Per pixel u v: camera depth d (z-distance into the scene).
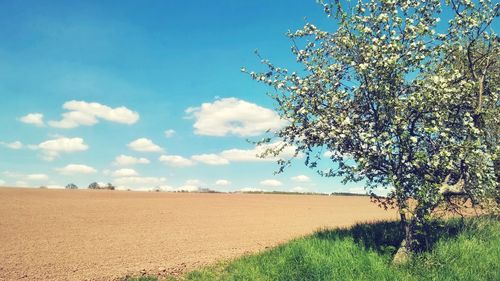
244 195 77.69
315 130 13.09
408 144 12.17
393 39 11.87
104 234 23.56
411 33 12.45
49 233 22.86
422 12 12.82
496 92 15.22
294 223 31.25
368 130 12.38
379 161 12.55
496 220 17.30
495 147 13.86
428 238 14.09
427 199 11.77
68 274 13.84
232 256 16.89
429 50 12.52
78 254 17.53
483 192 13.62
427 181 12.29
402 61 12.38
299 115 13.26
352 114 13.20
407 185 12.31
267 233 25.25
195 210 41.28
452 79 12.93
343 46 12.98
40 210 32.97
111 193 59.06
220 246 20.09
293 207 50.03
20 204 35.97
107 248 19.22
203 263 15.52
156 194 64.50
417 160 11.55
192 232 25.53
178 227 27.92
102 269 14.66
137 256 17.31
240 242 21.44
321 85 13.30
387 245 14.21
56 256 16.95
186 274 13.40
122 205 41.59
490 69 16.05
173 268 14.73
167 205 44.75
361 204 58.53
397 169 12.51
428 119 12.55
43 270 14.40
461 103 13.33
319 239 14.34
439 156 12.31
